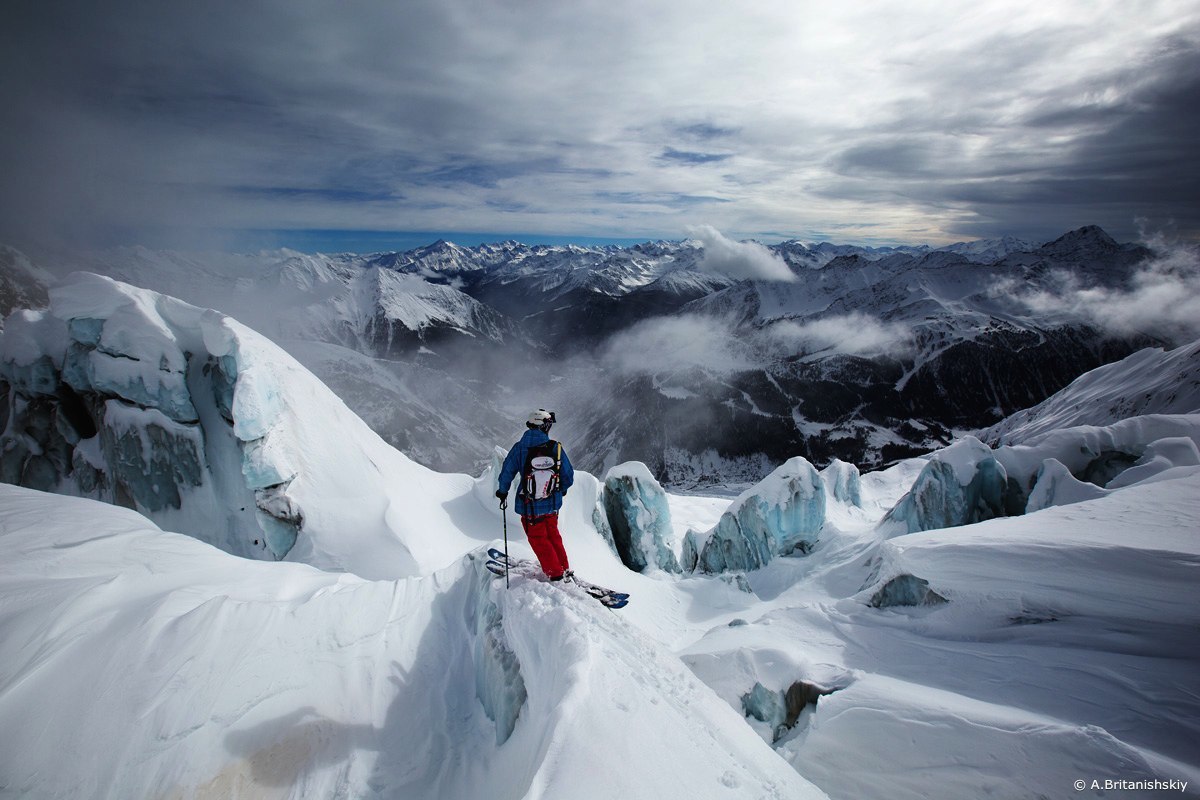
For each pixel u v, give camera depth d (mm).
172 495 15516
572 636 3984
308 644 4941
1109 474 19453
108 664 4086
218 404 16172
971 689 6668
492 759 4105
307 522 15906
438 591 6305
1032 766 4785
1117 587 7559
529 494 5523
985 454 20562
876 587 10016
